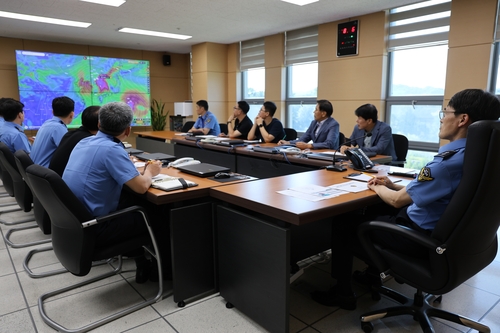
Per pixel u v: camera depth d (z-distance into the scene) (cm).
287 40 619
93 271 242
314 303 200
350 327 178
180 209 186
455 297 206
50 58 654
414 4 454
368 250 159
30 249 281
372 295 204
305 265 249
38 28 574
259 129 432
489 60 392
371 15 493
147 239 193
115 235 182
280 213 148
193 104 766
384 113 512
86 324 181
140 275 224
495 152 120
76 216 163
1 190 476
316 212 147
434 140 465
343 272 191
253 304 175
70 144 229
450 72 423
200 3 441
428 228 146
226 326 179
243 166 360
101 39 670
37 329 177
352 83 530
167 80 847
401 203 158
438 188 138
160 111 821
